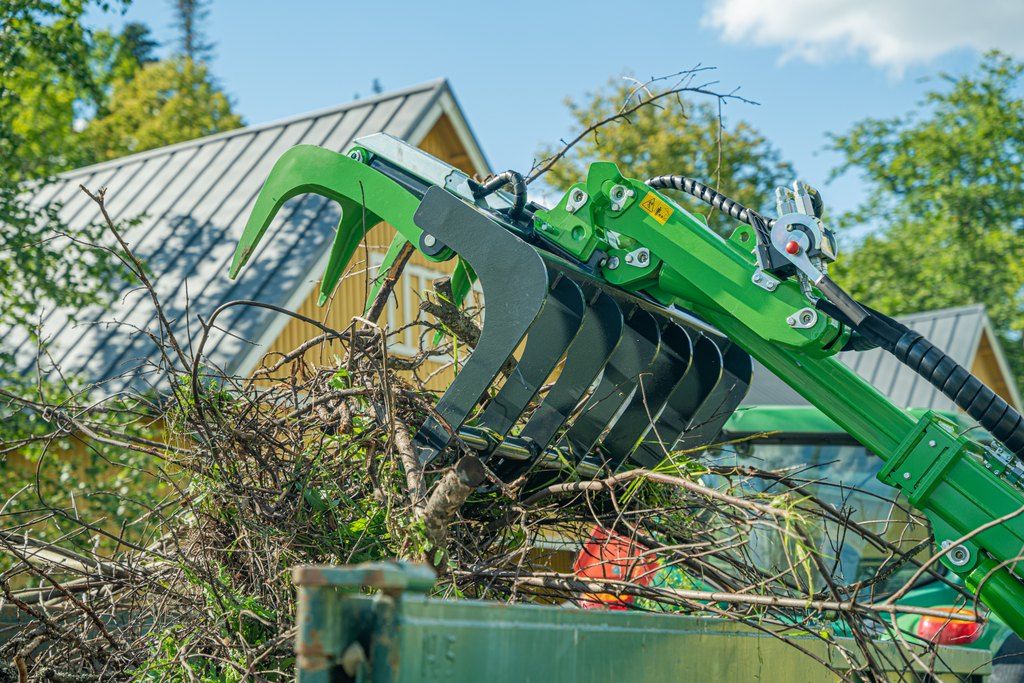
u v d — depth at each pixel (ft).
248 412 9.91
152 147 116.67
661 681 6.59
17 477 23.97
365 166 10.65
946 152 110.93
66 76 29.66
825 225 9.24
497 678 5.26
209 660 8.76
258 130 47.62
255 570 9.05
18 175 30.96
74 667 9.61
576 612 5.90
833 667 8.46
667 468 10.23
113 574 10.51
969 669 11.02
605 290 10.43
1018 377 103.50
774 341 9.11
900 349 8.66
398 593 4.68
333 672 4.69
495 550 9.93
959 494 8.72
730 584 10.32
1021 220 108.99
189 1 174.19
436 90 45.03
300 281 35.58
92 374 34.06
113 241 28.48
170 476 9.78
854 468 18.16
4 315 26.81
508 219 10.36
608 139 67.10
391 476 9.14
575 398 10.34
